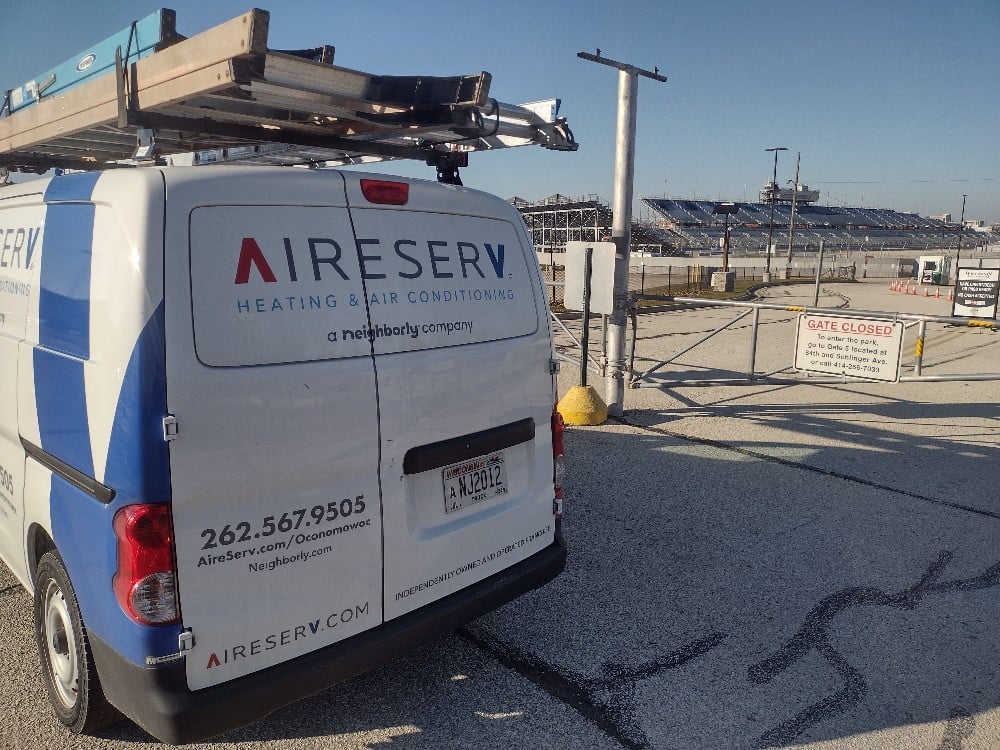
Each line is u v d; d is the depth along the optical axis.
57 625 2.76
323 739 2.80
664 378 9.95
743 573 4.21
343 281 2.52
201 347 2.18
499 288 3.12
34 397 2.66
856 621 3.70
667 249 73.69
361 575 2.60
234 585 2.29
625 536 4.71
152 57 2.72
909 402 8.55
